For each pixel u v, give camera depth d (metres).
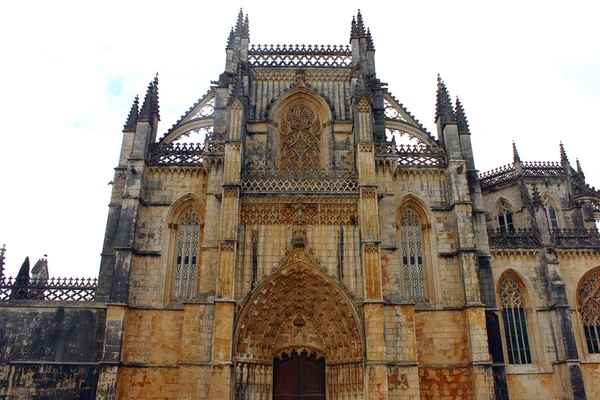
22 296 42.50
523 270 50.06
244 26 53.28
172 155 46.59
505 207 61.56
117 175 46.66
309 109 51.19
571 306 49.81
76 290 43.00
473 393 39.59
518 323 49.16
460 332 41.78
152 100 49.47
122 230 42.53
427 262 44.88
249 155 48.12
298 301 41.59
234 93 44.44
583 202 61.09
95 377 39.22
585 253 51.44
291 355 40.97
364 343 37.59
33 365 39.41
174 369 39.81
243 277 39.91
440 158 47.81
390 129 51.62
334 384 39.50
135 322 40.88
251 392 38.34
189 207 45.75
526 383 46.62
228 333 37.06
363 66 51.91
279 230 41.34
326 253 40.84
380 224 43.34
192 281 43.56
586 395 46.78
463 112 50.62
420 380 40.56
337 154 48.38
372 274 38.91
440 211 45.78
